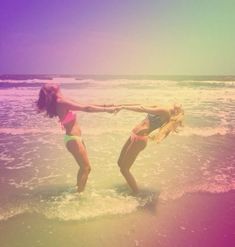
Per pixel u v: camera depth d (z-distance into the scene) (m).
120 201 3.69
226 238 2.95
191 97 14.46
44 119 8.94
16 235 2.96
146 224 3.18
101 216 3.33
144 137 3.71
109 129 7.70
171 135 7.17
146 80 34.91
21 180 4.42
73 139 3.66
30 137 7.00
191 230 3.08
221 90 19.05
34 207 3.53
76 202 3.66
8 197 3.81
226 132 7.40
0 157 5.53
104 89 19.52
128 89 19.84
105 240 2.88
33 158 5.49
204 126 7.98
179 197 3.86
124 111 10.66
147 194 3.92
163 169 4.90
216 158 5.50
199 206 3.62
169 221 3.26
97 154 5.68
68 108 3.60
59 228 3.09
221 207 3.60
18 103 12.12
